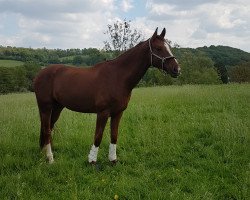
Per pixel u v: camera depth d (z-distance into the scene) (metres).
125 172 6.09
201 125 8.84
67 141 7.93
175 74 6.11
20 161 6.54
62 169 6.12
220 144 7.24
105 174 6.04
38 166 6.20
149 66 6.43
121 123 9.58
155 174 5.89
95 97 6.32
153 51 6.18
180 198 4.91
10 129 8.48
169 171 6.06
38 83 7.01
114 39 32.94
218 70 53.94
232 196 5.07
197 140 7.87
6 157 6.62
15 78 46.16
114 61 6.40
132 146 7.66
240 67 49.28
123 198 5.07
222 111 11.13
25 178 5.73
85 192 5.18
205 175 5.86
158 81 38.56
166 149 7.21
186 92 15.83
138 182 5.52
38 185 5.49
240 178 5.57
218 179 5.61
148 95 16.05
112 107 6.32
